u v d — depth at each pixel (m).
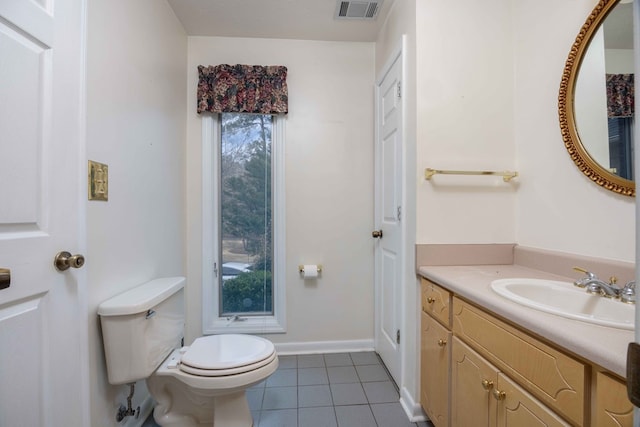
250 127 2.14
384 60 1.92
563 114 1.15
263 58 2.09
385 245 1.89
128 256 1.28
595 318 0.68
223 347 1.28
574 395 0.62
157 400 1.27
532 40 1.33
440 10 1.40
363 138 2.15
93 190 1.05
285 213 2.10
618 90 1.00
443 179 1.40
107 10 1.13
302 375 1.81
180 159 1.91
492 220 1.42
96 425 1.06
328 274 2.13
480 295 0.91
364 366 1.92
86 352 1.00
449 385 1.13
